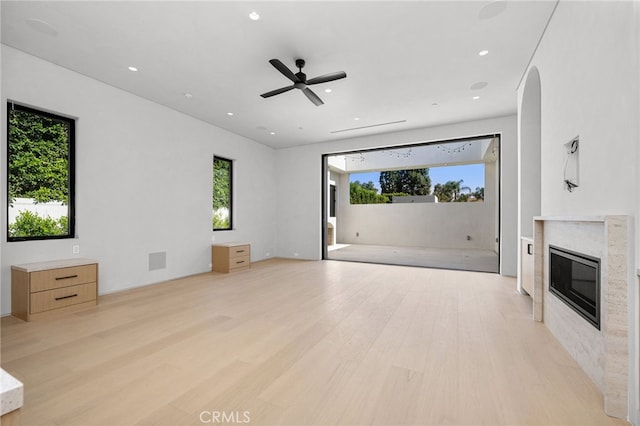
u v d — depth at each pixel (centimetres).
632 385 150
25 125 339
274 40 305
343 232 1200
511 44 312
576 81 220
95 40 304
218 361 214
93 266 346
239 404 165
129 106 428
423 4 254
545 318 284
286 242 754
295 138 677
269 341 248
